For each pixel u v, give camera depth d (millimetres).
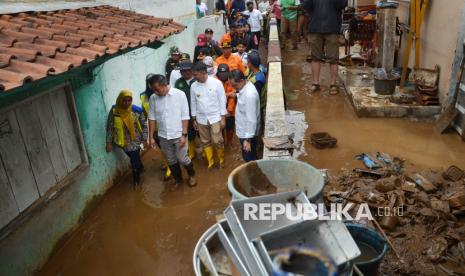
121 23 5805
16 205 4320
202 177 6566
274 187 3475
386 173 4871
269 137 4961
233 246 2523
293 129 6645
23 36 3969
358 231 3191
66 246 5074
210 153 6758
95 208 5891
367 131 6398
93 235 5293
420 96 6836
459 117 6004
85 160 5676
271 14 16375
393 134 6238
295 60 11664
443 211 3996
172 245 4969
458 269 3469
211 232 2777
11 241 4117
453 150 5652
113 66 6668
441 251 3602
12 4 5012
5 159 4168
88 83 5758
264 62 13281
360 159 5480
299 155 5750
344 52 11258
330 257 2197
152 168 7031
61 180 5164
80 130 5539
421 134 6199
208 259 2502
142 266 4664
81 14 5836
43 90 4703
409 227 3947
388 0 8125
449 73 6324
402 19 8945
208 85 6270
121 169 6785
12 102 4207
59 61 3445
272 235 2303
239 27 11633
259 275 2166
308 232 2387
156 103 5781
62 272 4652
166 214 5621
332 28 7625
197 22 13148
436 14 6855
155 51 8891
